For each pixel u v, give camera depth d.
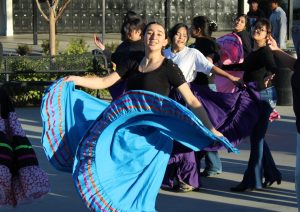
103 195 5.64
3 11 28.94
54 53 16.30
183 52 7.67
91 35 28.86
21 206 7.03
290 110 12.65
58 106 5.96
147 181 5.77
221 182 8.02
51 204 7.13
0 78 12.93
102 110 6.13
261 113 7.48
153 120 5.64
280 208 7.02
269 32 7.48
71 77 6.07
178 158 7.51
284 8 24.31
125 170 5.73
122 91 6.65
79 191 5.68
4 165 5.43
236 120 7.44
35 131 10.79
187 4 31.11
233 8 31.75
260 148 7.55
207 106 7.45
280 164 8.79
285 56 6.72
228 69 8.00
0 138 5.50
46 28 29.53
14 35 29.06
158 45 5.96
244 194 7.54
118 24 30.81
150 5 31.00
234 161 8.98
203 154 7.84
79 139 6.00
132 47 7.78
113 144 5.74
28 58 13.20
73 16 30.14
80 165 5.71
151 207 5.78
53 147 5.96
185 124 5.63
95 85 6.22
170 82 6.00
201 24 8.37
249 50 9.70
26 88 12.94
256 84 7.46
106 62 12.68
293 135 10.57
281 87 13.03
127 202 5.69
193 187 7.57
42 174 5.58
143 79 5.97
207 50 8.31
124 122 5.68
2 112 5.69
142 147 5.74
